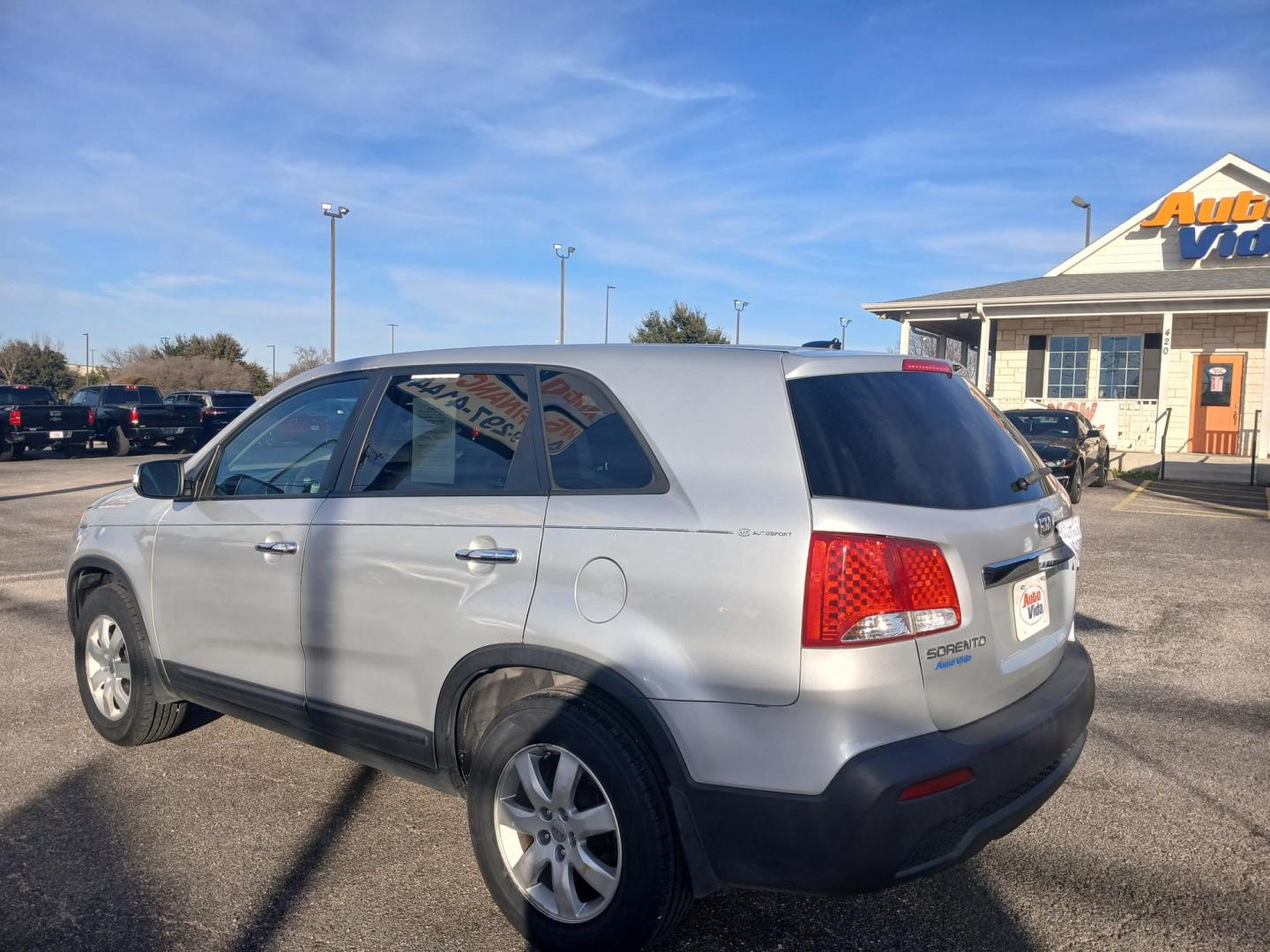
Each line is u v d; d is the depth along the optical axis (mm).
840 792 2615
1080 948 3125
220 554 4117
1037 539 3223
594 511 3059
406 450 3664
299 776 4508
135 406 26031
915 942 3170
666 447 3043
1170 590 8484
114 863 3664
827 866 2652
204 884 3518
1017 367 23484
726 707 2752
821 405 2951
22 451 24734
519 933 3213
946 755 2678
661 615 2863
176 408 26828
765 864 2736
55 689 5676
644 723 2854
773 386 2986
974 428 3305
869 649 2652
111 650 4805
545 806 3074
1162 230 23125
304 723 3850
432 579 3348
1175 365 22156
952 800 2666
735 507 2838
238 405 29703
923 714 2715
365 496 3676
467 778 3398
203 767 4602
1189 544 10969
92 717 4926
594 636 2941
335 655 3684
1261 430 20703
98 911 3320
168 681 4500
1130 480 18422
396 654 3471
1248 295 19344
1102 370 22672
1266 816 4055
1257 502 15031
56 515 13578
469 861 3717
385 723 3539
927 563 2746
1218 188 22297
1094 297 20469
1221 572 9297
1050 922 3277
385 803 4219
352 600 3594
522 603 3109
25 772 4512
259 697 4012
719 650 2771
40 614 7473
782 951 3125
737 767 2734
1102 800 4219
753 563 2756
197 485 4367
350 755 3764
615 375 3250
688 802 2809
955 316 22719
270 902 3404
